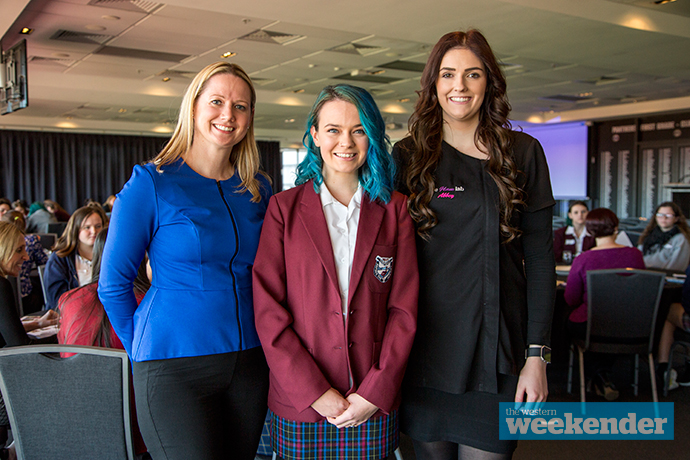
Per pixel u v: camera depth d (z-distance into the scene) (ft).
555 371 12.28
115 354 4.79
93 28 19.88
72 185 47.34
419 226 4.83
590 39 20.79
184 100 4.65
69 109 37.81
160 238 4.45
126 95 31.83
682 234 15.21
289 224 4.58
